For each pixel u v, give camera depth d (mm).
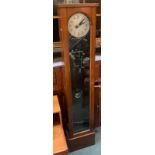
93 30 1479
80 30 1475
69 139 1780
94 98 1763
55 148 1323
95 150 1810
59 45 1573
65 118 1811
